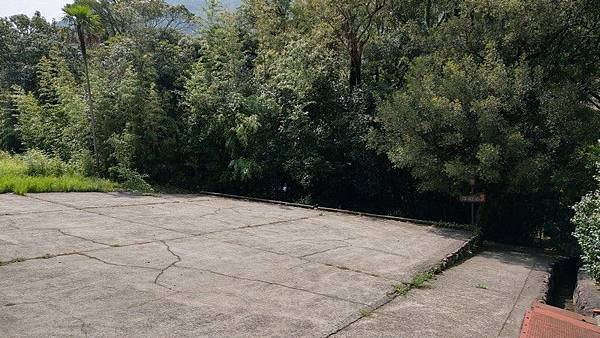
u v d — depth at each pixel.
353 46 12.55
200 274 4.73
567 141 8.45
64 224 6.66
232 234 6.81
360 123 11.30
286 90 11.93
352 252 6.26
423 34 11.62
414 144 8.73
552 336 3.82
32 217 7.04
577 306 5.50
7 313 3.46
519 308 4.63
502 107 8.32
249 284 4.52
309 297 4.30
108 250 5.40
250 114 11.71
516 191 9.02
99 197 9.57
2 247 5.24
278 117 11.91
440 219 11.32
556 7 9.05
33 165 11.28
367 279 5.04
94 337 3.15
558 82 9.55
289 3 15.72
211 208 9.21
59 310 3.58
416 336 3.62
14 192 9.21
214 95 12.02
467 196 8.84
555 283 7.05
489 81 8.34
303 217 9.01
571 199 9.30
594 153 7.84
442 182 9.11
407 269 5.59
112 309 3.66
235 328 3.46
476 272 6.19
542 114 8.37
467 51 9.89
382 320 3.90
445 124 8.54
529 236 10.67
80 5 11.62
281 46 14.03
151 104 11.51
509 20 9.52
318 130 11.51
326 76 12.01
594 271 5.50
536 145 8.52
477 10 10.06
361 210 12.14
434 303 4.50
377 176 11.71
